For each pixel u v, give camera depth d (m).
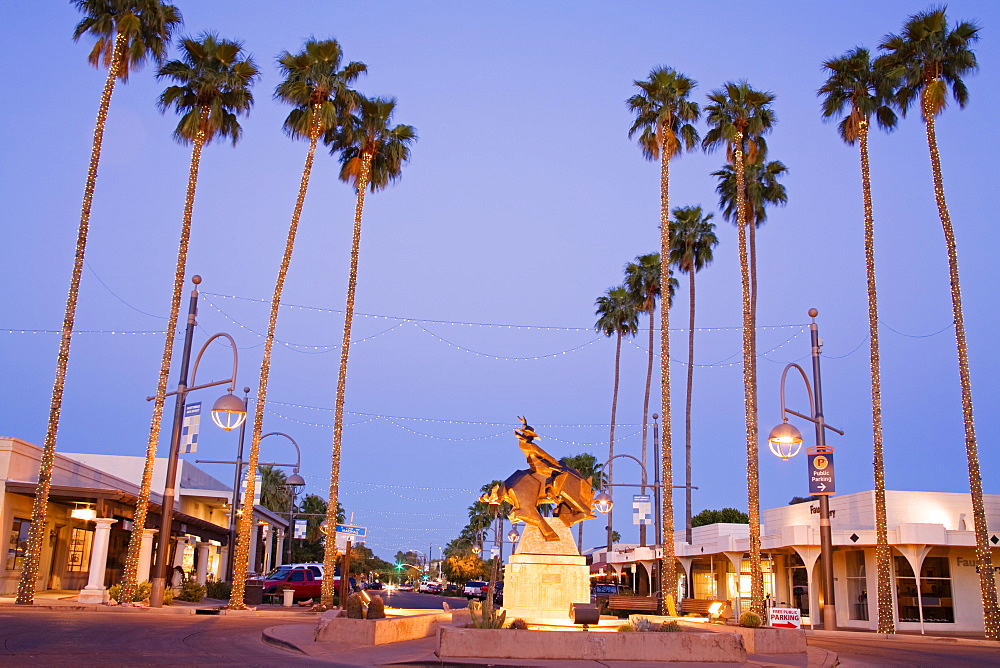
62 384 28.17
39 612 24.19
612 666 14.95
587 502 21.83
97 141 29.89
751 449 34.34
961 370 32.50
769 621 21.81
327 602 32.75
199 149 33.66
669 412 36.09
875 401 33.69
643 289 61.97
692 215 56.28
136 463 48.03
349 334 35.22
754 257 47.38
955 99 34.69
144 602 30.05
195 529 46.09
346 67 36.00
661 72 39.19
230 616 28.69
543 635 15.64
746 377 35.22
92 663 13.06
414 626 20.19
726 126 37.59
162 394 31.98
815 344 33.66
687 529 55.19
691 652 15.95
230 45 33.78
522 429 22.52
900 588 38.03
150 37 31.78
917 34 34.06
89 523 38.25
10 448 30.58
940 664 19.50
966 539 35.41
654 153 40.03
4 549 30.41
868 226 35.19
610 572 59.56
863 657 20.59
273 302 33.28
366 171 36.97
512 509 21.81
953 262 33.41
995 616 30.17
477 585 59.88
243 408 27.67
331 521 33.56
